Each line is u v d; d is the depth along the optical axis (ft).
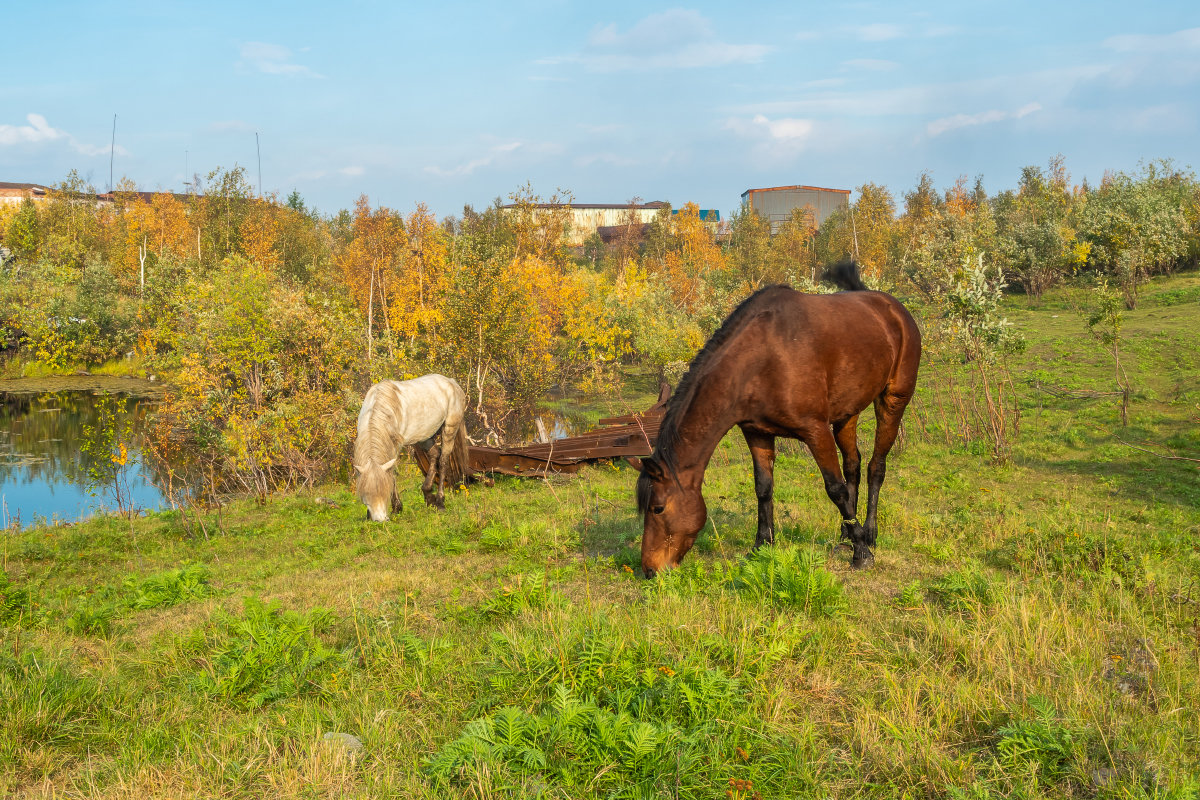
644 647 12.86
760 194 338.13
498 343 64.85
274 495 46.24
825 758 10.43
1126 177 123.24
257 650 13.80
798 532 23.45
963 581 17.22
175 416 58.75
